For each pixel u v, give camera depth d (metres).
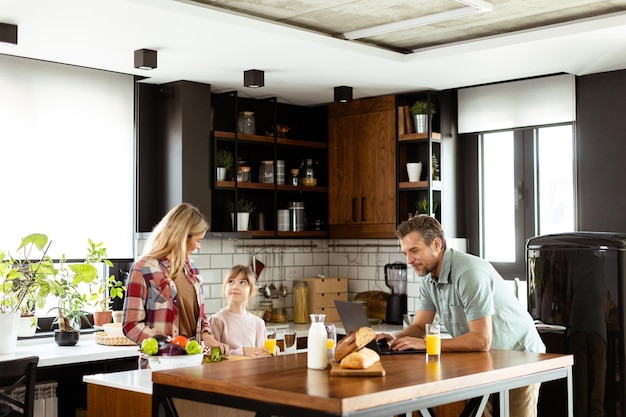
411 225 3.80
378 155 6.82
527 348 4.04
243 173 6.55
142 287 4.05
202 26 4.64
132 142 6.08
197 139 6.14
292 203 6.98
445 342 3.62
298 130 7.32
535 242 4.90
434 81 6.29
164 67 5.66
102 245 5.87
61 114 5.66
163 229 4.18
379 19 5.15
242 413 2.88
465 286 3.69
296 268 7.21
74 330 5.32
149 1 4.25
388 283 6.89
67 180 5.69
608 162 5.91
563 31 4.98
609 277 4.58
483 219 6.68
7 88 5.38
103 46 5.07
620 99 5.86
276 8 4.87
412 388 2.67
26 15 4.38
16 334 4.96
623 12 4.97
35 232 5.51
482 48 5.32
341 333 6.70
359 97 6.91
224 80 6.11
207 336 4.22
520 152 6.44
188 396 2.87
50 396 5.12
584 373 4.64
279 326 6.48
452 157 6.71
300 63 5.61
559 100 6.11
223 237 6.22
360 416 2.48
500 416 3.16
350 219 7.02
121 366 5.34
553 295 4.77
